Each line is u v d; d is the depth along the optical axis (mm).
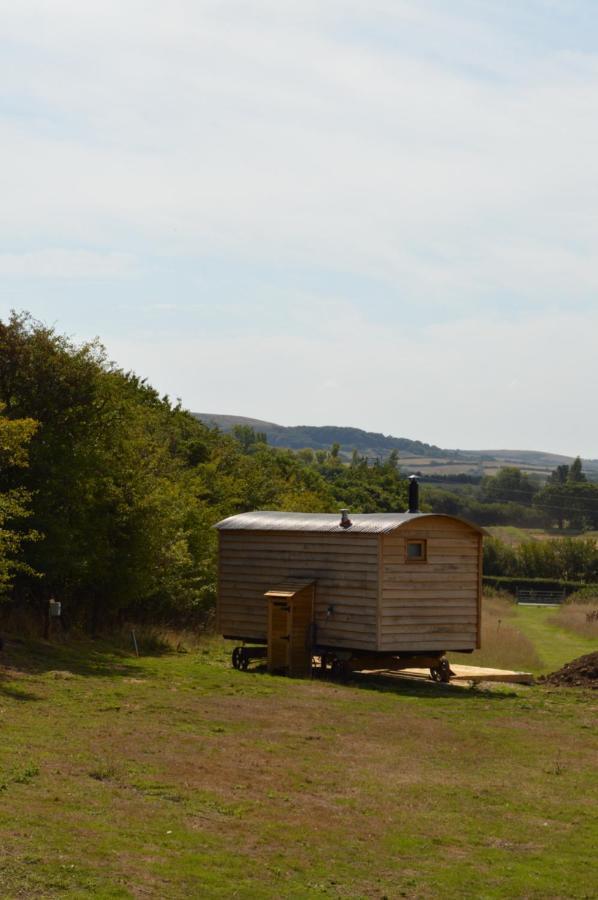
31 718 16688
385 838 12023
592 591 78375
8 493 24125
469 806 13805
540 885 10711
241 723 18375
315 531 26844
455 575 26625
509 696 24422
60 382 27656
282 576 27734
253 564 28500
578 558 96562
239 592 28781
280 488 57531
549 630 52844
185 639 32438
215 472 48719
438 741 18156
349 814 12906
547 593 87125
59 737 15422
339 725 19016
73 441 28031
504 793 14648
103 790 12578
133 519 29719
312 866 10719
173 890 9414
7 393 27531
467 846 12000
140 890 9258
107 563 28875
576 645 44469
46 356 27625
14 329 27766
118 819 11367
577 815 13656
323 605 26703
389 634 25469
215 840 11164
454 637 26484
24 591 28344
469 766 16344
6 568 22641
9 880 9062
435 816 13188
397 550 25797
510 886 10625
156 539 30234
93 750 14727
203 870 10070
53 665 23156
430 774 15562
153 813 11828
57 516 27031
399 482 100438
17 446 23641
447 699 23312
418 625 25969
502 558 97500
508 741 18516
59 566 26609
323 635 26625
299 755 16078
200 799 12719
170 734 16594
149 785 13062
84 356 28406
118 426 29359
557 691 25609
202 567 35719
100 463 28094
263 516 29125
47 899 8758
